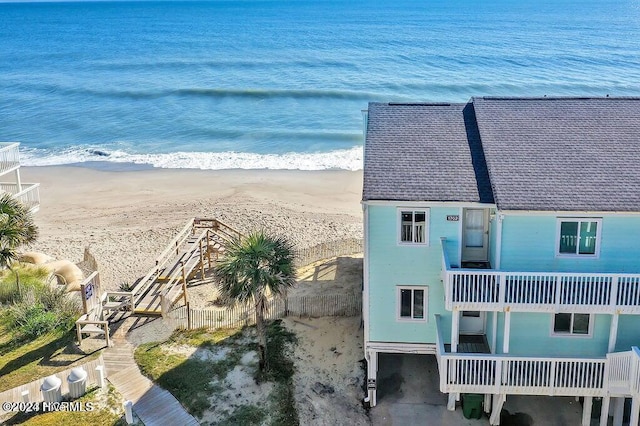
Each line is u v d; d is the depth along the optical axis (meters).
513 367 19.42
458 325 20.22
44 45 147.12
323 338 25.91
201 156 59.06
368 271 21.14
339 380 23.44
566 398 22.50
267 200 46.50
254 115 73.88
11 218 28.75
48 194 49.38
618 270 19.62
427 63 104.75
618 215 18.95
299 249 35.72
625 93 79.75
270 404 21.91
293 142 62.91
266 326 26.64
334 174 53.03
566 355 20.45
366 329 21.88
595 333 20.17
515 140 21.88
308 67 104.06
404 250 20.78
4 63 117.38
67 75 102.81
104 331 25.06
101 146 63.09
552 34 142.38
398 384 23.38
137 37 159.50
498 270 19.44
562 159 20.84
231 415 21.27
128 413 20.47
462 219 20.38
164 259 30.38
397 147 22.31
